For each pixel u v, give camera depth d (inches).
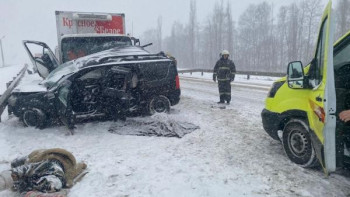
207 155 208.5
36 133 275.0
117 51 349.4
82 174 178.4
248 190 158.2
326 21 154.9
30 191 150.1
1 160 212.4
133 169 187.8
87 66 290.2
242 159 199.8
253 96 463.2
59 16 438.0
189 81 748.0
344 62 193.6
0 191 161.3
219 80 393.7
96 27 458.9
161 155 210.5
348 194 151.8
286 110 191.3
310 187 159.5
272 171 179.8
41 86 299.4
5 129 293.4
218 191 157.9
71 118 267.9
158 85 314.7
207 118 316.8
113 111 293.1
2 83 820.0
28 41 408.2
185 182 168.7
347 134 160.9
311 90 173.5
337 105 165.3
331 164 150.4
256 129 271.4
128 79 294.2
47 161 164.1
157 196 155.1
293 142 189.3
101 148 229.8
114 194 157.6
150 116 314.2
